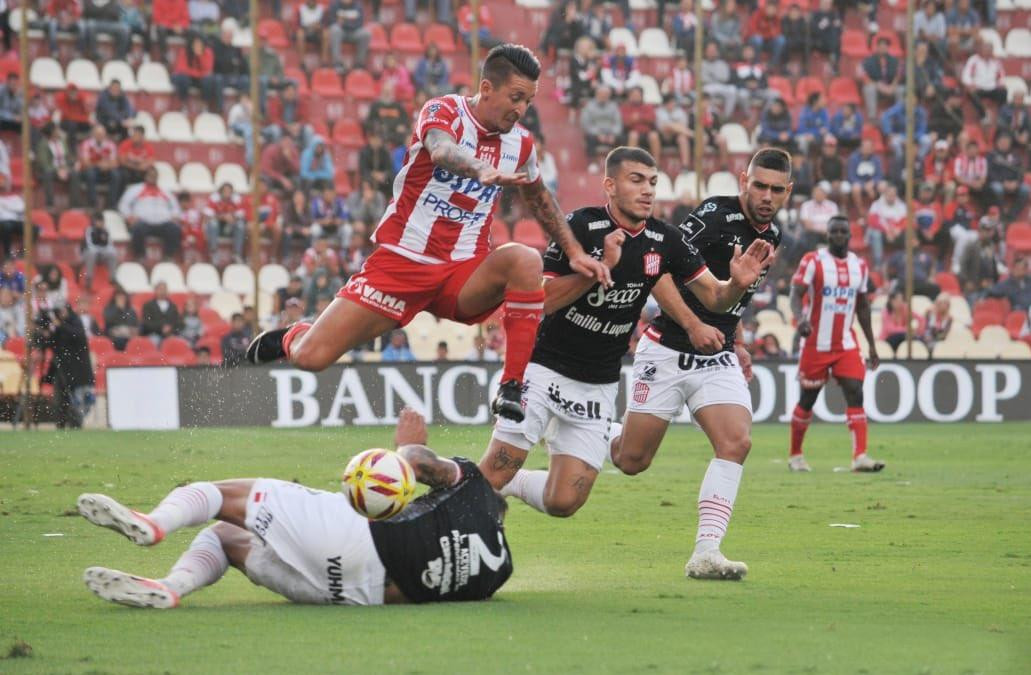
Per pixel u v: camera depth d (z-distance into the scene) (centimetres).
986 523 2769
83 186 6469
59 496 3109
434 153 1880
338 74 7338
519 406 1934
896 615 1645
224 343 5597
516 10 7812
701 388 2189
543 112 7388
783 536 2553
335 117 7281
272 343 2125
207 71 7050
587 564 2156
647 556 2259
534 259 1939
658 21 7888
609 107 7219
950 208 7125
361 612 1608
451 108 1919
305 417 5497
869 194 7044
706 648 1403
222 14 7325
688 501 3169
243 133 6825
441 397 5597
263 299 6444
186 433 5141
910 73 6044
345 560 1633
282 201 6594
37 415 5462
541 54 7569
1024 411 6088
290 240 6538
